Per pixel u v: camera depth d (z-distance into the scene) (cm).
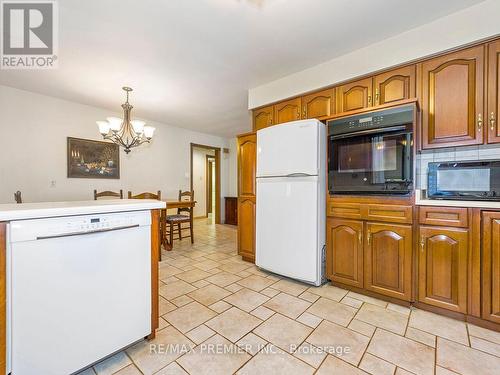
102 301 127
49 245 110
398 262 191
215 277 256
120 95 340
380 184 199
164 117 450
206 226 586
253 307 192
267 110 303
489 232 158
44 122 339
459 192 182
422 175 219
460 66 180
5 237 100
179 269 280
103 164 399
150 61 249
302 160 231
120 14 180
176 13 179
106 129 291
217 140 620
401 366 129
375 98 219
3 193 309
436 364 130
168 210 509
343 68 238
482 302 161
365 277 208
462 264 167
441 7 173
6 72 271
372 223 204
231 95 341
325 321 172
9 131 312
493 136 167
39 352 108
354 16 183
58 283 113
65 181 358
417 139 196
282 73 275
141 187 453
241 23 191
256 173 278
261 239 264
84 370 126
